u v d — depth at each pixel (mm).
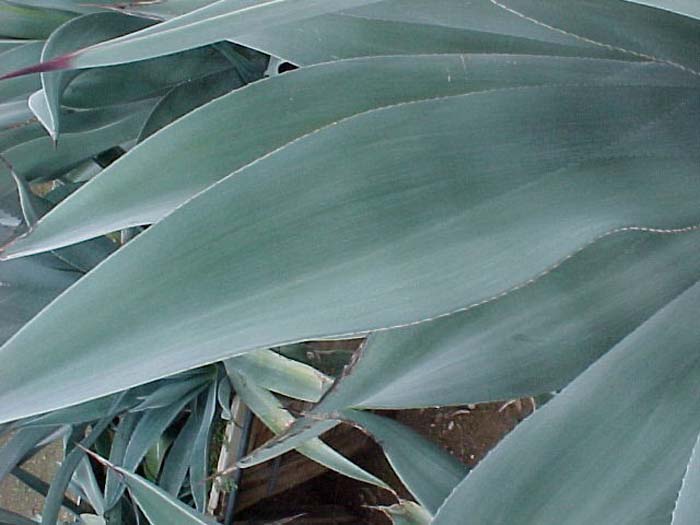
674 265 1565
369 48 1749
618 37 1529
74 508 3285
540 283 1567
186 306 1129
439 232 1255
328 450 2512
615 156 1380
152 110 2754
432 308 1241
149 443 2977
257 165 1192
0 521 2650
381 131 1252
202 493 2951
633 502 1353
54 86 2143
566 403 1392
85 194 1354
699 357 1414
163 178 1408
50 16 2691
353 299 1205
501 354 1603
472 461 3201
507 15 1673
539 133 1339
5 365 1061
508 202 1292
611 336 1591
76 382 1082
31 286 2729
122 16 2418
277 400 2928
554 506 1349
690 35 1512
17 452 2754
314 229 1195
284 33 1762
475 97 1315
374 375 1580
